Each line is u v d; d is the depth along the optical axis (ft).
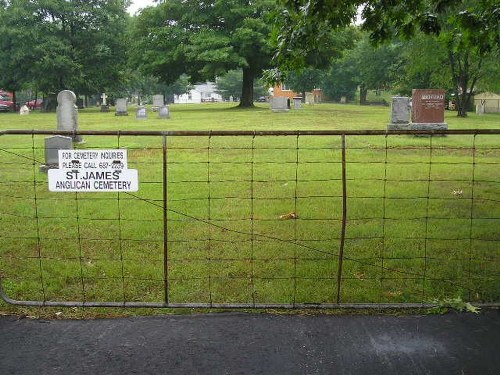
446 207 26.27
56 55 169.58
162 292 15.90
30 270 17.76
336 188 30.76
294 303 14.64
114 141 54.65
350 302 15.12
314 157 42.80
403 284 16.44
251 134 14.28
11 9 170.81
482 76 115.34
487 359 12.16
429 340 13.02
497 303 14.85
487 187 31.45
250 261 18.39
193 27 157.48
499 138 58.65
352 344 12.80
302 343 12.85
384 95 308.60
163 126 82.74
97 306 14.48
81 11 177.47
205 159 42.16
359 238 20.68
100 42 184.44
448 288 16.10
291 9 21.20
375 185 31.71
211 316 14.28
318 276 17.07
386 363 12.00
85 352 12.50
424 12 22.09
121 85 211.61
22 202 27.61
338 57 149.28
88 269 17.78
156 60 153.17
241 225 23.13
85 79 184.96
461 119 106.01
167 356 12.28
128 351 12.53
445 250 19.60
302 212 25.31
